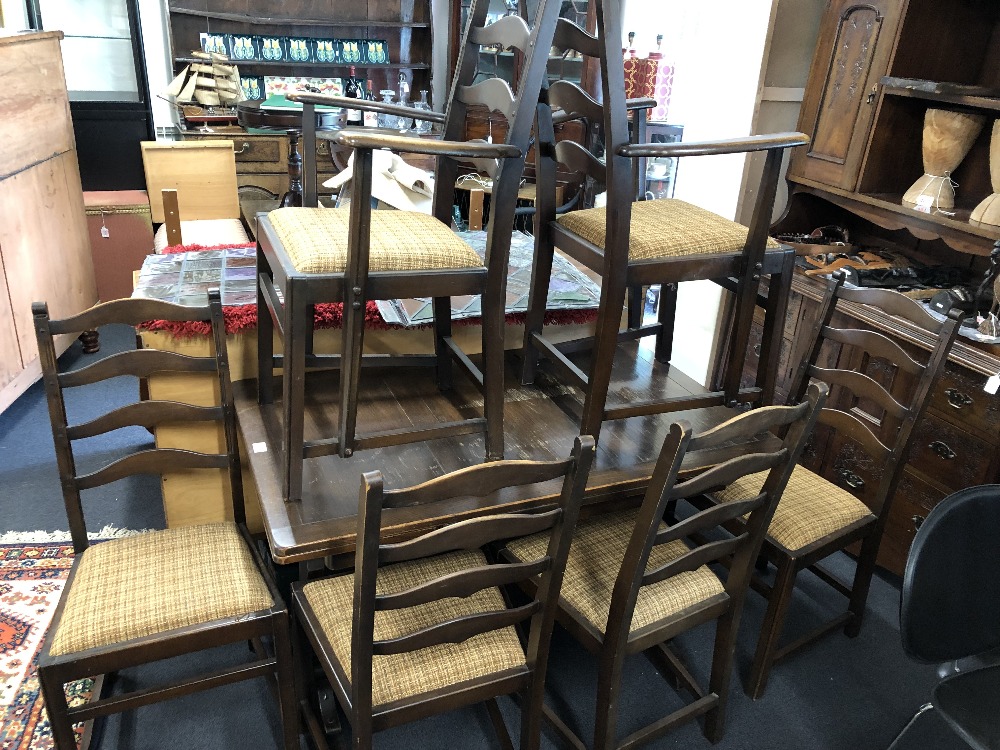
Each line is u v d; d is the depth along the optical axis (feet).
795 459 4.70
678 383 7.04
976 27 7.31
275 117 13.17
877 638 6.72
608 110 4.65
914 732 5.59
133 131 13.23
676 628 4.96
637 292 7.02
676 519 7.66
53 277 9.80
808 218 8.99
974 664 4.56
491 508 5.05
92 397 9.84
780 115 8.86
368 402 6.26
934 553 4.41
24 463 8.35
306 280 4.33
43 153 9.59
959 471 6.63
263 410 6.04
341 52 15.06
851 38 7.63
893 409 5.95
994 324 6.63
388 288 4.56
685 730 5.69
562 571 4.21
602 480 5.43
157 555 5.06
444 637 4.00
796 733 5.72
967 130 6.95
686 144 4.75
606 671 4.79
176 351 6.28
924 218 7.10
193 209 12.86
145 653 4.43
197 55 13.16
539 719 4.73
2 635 6.07
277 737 5.43
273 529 4.62
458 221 13.84
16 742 5.24
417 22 15.16
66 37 12.73
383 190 9.32
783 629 6.73
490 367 5.10
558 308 6.97
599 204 13.71
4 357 8.54
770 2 7.88
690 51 12.32
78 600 4.62
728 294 9.03
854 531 5.96
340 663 4.33
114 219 11.96
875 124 7.43
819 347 6.56
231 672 4.74
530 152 14.02
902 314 5.97
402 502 3.45
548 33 4.43
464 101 5.47
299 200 12.10
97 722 5.42
